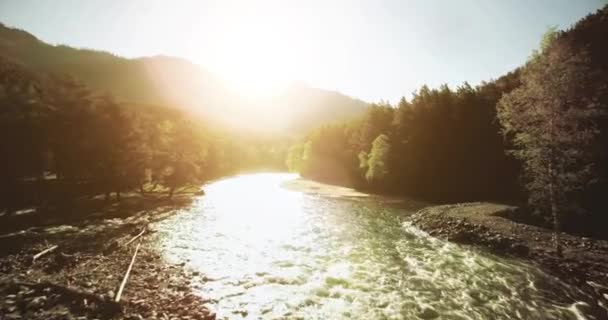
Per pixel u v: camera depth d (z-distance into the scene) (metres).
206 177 89.25
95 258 17.62
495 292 14.61
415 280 15.97
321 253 20.47
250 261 18.62
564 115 17.91
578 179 19.47
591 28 33.91
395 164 57.94
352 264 18.34
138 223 28.11
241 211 36.66
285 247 21.78
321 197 51.56
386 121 71.06
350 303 13.34
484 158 44.31
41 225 25.70
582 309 13.04
